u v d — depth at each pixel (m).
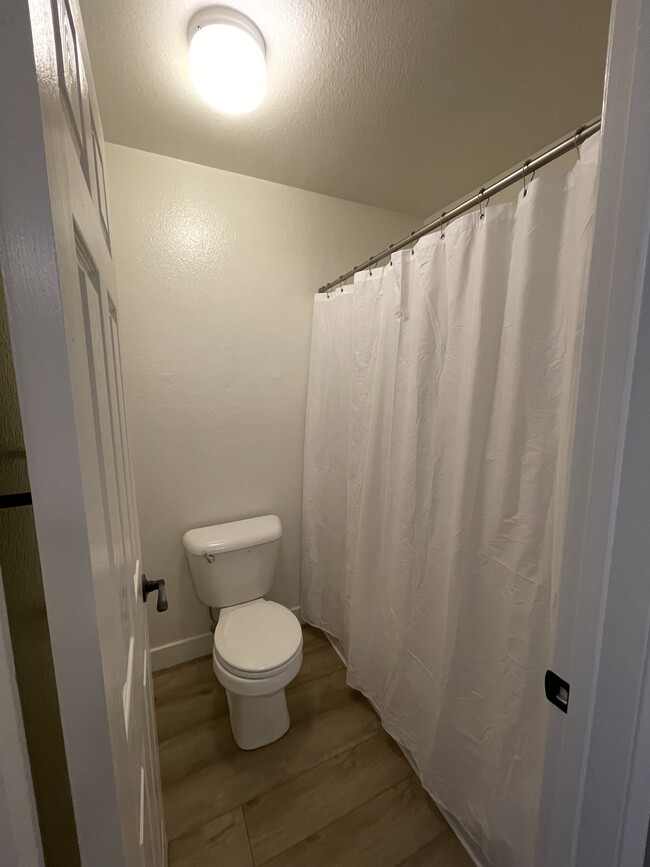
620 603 0.52
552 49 1.01
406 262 1.28
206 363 1.72
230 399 1.80
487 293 0.98
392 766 1.37
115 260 1.50
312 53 1.02
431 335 1.17
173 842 1.15
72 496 0.35
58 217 0.34
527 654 0.93
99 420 0.51
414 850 1.13
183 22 0.93
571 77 1.11
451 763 1.16
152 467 1.70
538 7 0.89
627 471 0.50
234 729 1.46
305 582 2.07
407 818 1.21
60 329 0.33
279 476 1.98
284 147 1.45
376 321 1.50
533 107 1.23
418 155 1.50
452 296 1.09
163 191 1.53
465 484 1.04
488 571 1.03
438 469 1.17
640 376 0.48
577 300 0.79
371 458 1.49
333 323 1.79
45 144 0.31
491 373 0.99
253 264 1.74
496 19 0.92
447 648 1.11
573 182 0.81
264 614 1.61
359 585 1.56
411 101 1.20
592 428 0.55
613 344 0.50
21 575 0.44
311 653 1.92
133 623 0.75
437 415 1.17
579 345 0.79
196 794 1.28
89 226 0.54
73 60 0.50
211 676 1.79
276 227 1.76
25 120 0.30
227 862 1.11
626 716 0.52
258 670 1.30
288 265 1.81
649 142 0.45
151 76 1.10
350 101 1.20
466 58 1.04
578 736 0.58
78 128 0.51
